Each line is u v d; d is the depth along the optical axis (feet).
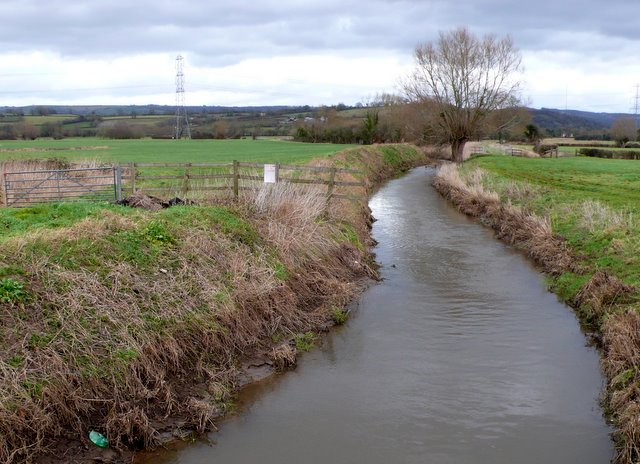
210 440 24.16
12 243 29.55
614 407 25.94
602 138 298.56
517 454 23.18
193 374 28.14
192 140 281.54
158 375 26.27
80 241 31.78
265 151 165.99
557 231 56.59
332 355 32.73
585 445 23.79
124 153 148.77
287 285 38.42
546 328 36.68
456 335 35.58
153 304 29.63
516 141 263.08
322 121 276.41
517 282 46.96
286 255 41.24
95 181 65.62
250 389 28.60
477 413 26.27
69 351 24.44
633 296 36.42
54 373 23.11
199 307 31.35
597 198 71.15
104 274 30.01
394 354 32.81
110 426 23.06
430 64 171.63
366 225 67.46
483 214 77.15
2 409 20.72
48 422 21.65
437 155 215.72
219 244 37.78
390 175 143.13
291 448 23.61
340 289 41.70
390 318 38.70
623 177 99.55
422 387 28.76
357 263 47.91
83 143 216.54
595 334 35.01
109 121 357.00
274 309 35.73
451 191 96.78
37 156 120.98
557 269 47.85
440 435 24.52
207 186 52.75
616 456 22.90
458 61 167.84
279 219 45.65
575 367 30.99
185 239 36.63
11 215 37.91
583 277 43.42
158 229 36.22
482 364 31.37
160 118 394.93
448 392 28.25
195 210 41.47
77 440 22.30
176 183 67.56
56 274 28.22
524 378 29.73
